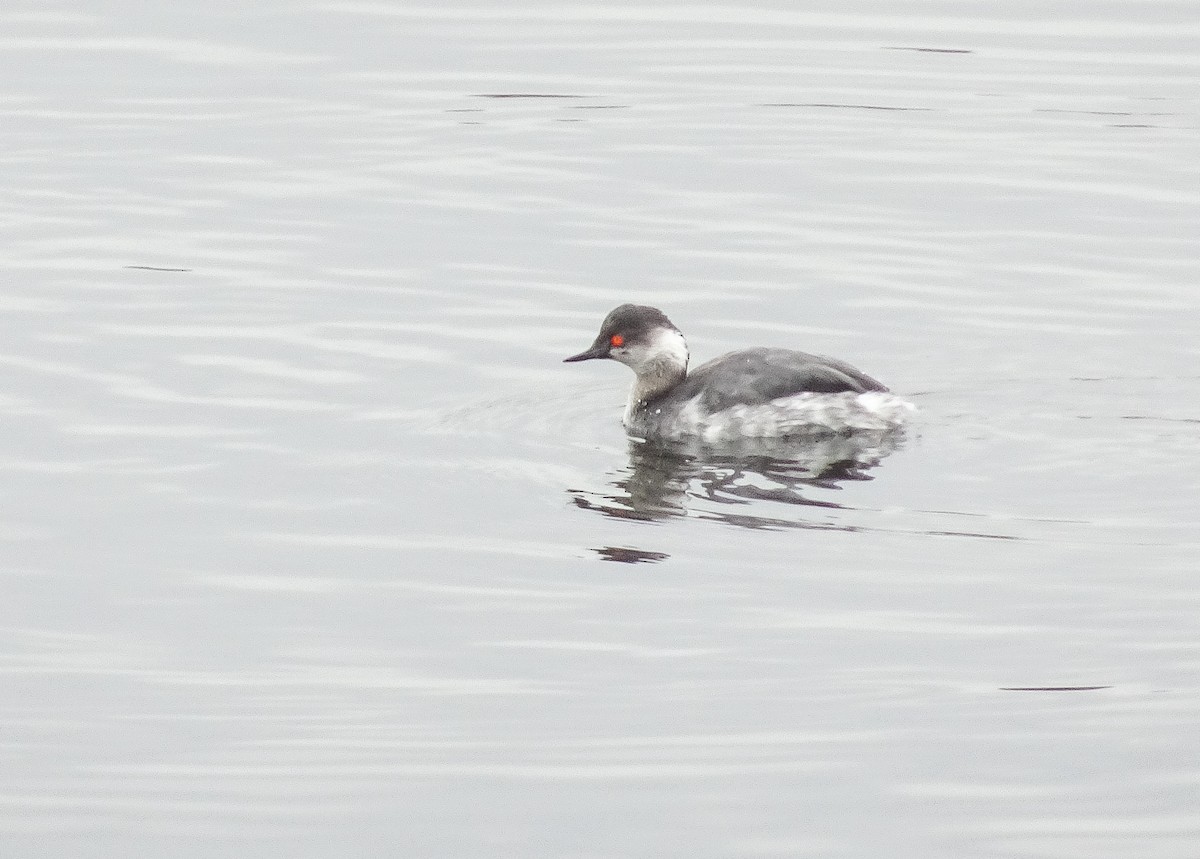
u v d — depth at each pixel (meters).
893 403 16.53
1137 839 10.16
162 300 20.47
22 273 21.34
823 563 13.73
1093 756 11.05
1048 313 20.00
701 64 30.36
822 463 15.79
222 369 18.39
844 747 11.22
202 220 23.34
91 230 22.94
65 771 11.05
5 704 11.85
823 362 16.86
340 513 14.90
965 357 18.75
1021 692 11.83
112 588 13.54
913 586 13.32
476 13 33.19
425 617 13.06
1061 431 16.44
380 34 31.80
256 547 14.26
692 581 13.51
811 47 31.28
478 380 18.28
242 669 12.33
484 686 12.06
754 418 16.48
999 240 22.45
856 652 12.40
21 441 16.38
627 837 10.29
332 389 17.91
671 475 15.65
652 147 26.27
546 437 16.75
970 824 10.35
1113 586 13.23
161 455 16.11
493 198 24.17
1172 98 28.39
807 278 21.19
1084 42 31.42
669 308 20.38
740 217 23.36
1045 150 25.98
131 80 29.28
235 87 29.03
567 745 11.29
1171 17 32.66
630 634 12.73
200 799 10.74
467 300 20.58
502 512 14.89
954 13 33.22
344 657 12.51
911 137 26.61
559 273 21.44
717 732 11.42
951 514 14.55
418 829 10.40
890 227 22.94
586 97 28.66
